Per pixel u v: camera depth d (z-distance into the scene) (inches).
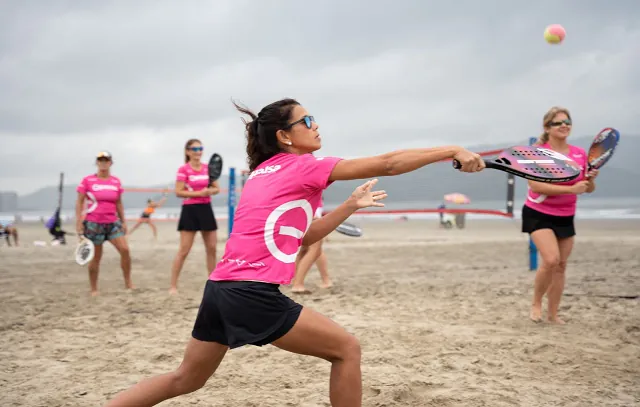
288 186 93.3
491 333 194.5
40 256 508.1
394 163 90.0
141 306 259.9
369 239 691.4
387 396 133.3
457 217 935.7
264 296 90.0
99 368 162.9
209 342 94.8
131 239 759.1
